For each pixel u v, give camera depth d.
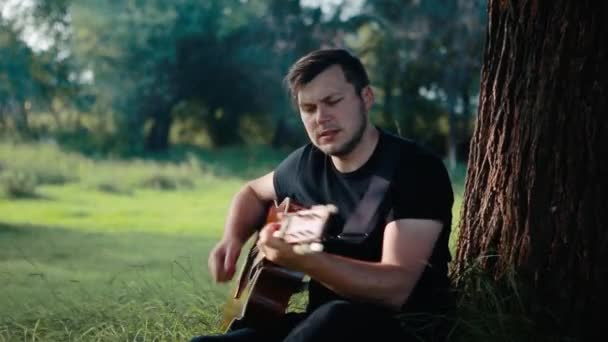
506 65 3.74
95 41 37.34
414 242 3.10
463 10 36.25
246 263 3.67
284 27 39.19
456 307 3.64
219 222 16.39
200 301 5.27
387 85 38.38
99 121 37.75
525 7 3.64
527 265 3.65
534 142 3.62
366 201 3.22
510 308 3.64
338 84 3.21
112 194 21.30
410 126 39.09
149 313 5.23
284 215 3.09
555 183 3.60
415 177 3.15
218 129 41.16
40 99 35.53
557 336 3.56
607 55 3.52
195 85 39.47
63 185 22.30
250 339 3.22
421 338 3.19
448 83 35.94
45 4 34.69
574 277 3.59
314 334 2.93
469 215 3.94
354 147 3.24
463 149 37.66
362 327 2.95
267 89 39.53
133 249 11.91
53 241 12.41
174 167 27.00
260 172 29.69
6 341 5.27
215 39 39.12
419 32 36.81
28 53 34.88
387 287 2.98
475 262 3.78
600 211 3.56
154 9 38.31
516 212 3.68
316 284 3.32
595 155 3.54
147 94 38.25
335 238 3.23
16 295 7.40
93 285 8.28
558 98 3.58
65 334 5.20
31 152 26.83
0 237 12.60
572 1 3.53
